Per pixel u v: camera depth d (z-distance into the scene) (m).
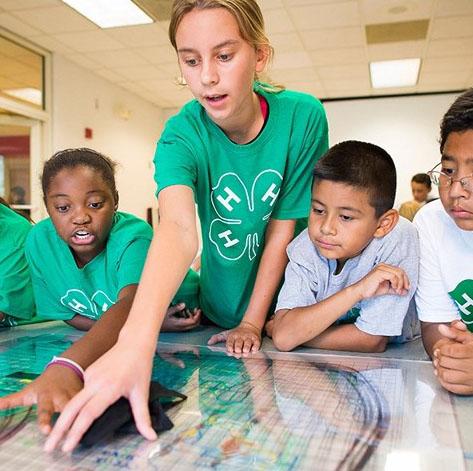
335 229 0.87
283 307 0.98
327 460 0.46
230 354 0.86
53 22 3.96
